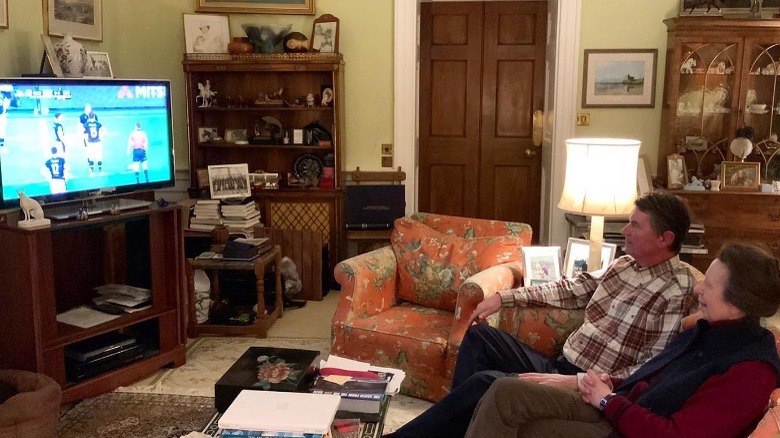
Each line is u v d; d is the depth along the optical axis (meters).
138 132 3.38
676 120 4.36
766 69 4.34
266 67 4.54
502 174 5.44
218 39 4.70
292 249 4.59
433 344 2.88
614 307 2.35
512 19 5.24
